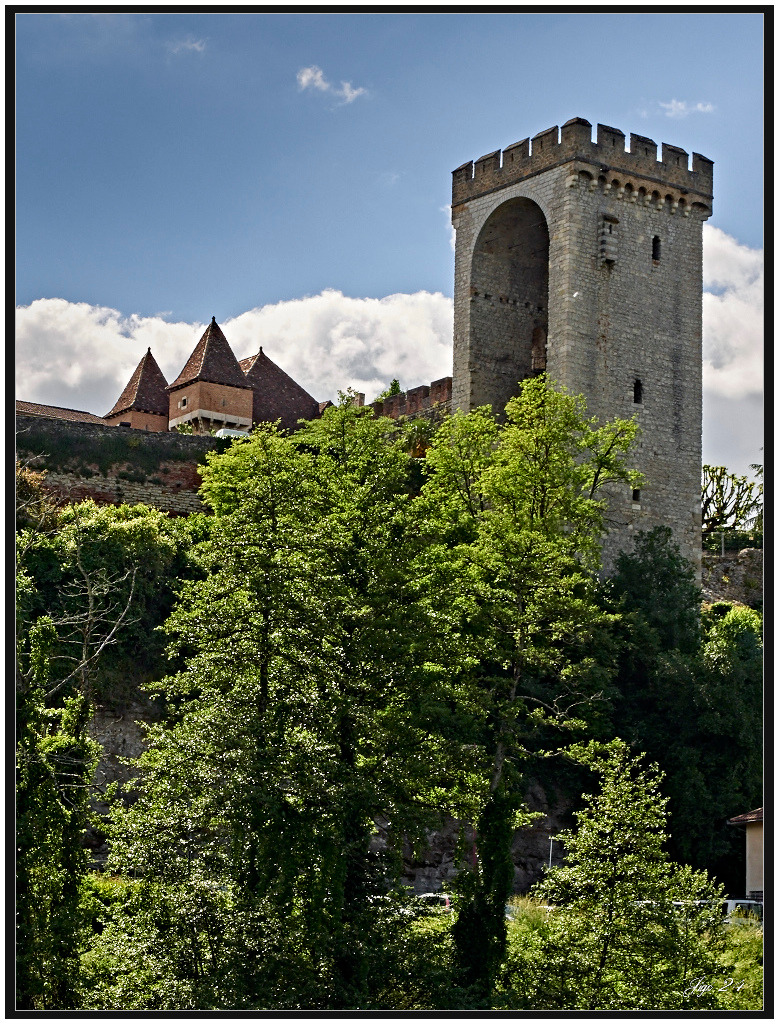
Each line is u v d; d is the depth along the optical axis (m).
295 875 29.03
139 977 28.45
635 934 29.47
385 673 32.94
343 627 32.69
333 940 29.30
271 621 31.30
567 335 64.25
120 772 45.41
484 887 33.50
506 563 40.59
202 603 32.12
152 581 49.59
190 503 64.94
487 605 39.19
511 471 52.69
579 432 62.44
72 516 51.00
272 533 32.19
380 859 31.86
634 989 29.03
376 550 34.41
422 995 30.53
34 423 62.38
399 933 32.00
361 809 31.45
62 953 28.67
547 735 52.94
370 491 35.53
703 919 30.25
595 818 31.70
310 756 30.61
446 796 34.38
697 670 55.31
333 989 28.86
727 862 52.06
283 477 33.12
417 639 33.78
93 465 63.03
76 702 31.52
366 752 32.91
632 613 55.56
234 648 31.17
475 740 36.38
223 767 29.66
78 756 30.39
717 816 52.31
